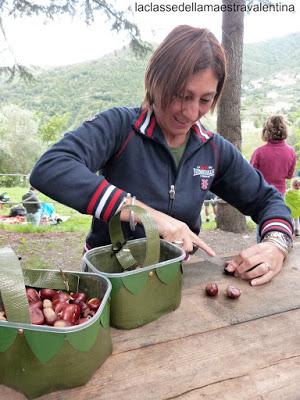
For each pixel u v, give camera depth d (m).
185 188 1.49
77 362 0.70
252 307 1.07
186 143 1.48
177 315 1.00
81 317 0.82
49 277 0.93
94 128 1.36
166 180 1.46
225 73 1.25
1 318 0.74
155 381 0.73
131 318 0.92
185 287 1.20
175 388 0.72
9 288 0.70
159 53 1.21
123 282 0.89
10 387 0.70
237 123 5.61
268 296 1.14
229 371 0.77
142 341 0.87
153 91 1.26
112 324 0.92
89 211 1.17
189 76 1.16
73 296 0.88
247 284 1.24
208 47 1.16
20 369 0.69
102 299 0.84
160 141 1.41
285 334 0.93
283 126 4.28
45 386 0.69
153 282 0.94
